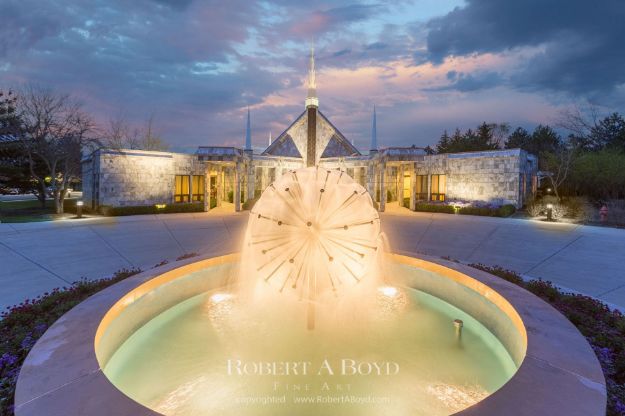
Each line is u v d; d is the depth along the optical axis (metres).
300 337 5.70
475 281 6.83
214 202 27.80
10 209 25.00
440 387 4.39
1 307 7.89
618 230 15.20
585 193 28.00
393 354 5.23
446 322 6.52
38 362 3.82
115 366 4.93
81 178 31.28
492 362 5.06
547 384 3.44
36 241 13.13
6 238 13.12
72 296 7.80
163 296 7.00
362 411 3.86
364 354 5.21
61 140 23.30
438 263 8.14
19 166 27.44
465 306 7.07
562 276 10.41
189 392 4.25
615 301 8.49
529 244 13.82
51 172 23.14
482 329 6.25
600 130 37.31
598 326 6.32
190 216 22.11
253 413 3.83
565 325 4.80
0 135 25.20
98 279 9.93
